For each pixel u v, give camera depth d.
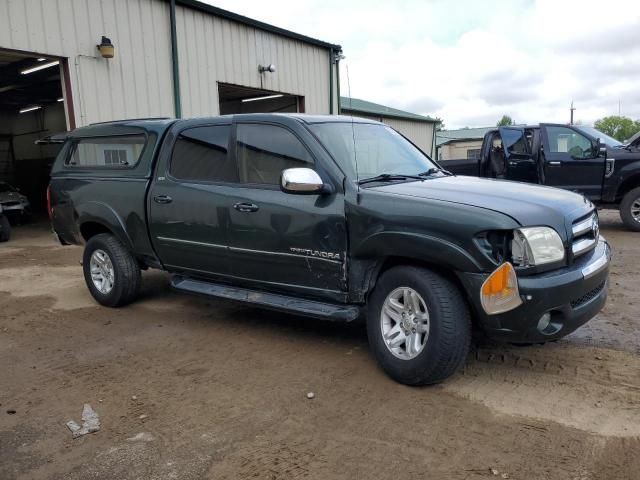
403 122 30.47
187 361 4.29
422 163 4.85
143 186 5.29
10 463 2.94
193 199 4.83
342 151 4.23
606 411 3.27
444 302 3.44
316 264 4.10
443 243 3.42
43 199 24.84
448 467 2.76
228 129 4.74
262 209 4.34
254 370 4.06
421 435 3.07
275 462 2.86
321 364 4.12
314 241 4.07
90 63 11.24
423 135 32.69
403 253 3.61
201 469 2.82
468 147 43.41
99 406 3.57
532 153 10.41
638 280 6.36
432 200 3.61
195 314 5.57
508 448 2.91
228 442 3.07
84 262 6.04
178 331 5.04
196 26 13.36
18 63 13.91
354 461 2.84
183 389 3.78
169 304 5.97
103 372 4.13
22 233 13.75
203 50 13.59
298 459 2.88
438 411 3.34
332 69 18.02
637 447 2.88
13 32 10.01
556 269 3.41
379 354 3.81
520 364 3.99
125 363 4.29
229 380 3.90
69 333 5.09
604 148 9.71
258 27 15.02
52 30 10.58
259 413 3.39
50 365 4.31
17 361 4.42
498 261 3.33
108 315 5.63
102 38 11.16
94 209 5.73
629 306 5.34
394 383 3.75
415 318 3.62
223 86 14.84
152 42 12.38
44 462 2.94
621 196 10.14
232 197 4.54
